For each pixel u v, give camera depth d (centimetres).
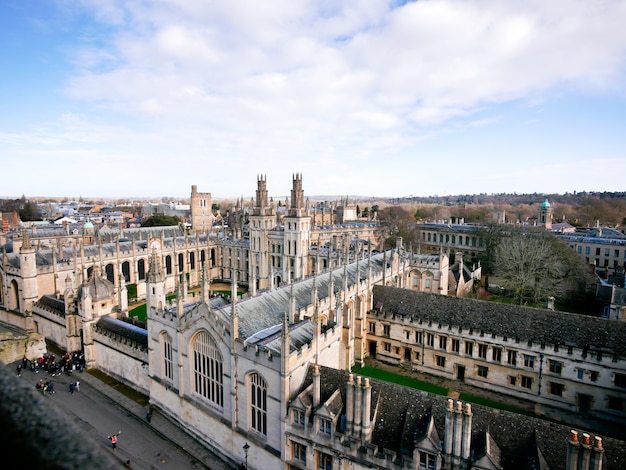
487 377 7006
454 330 7269
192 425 5797
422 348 7688
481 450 3772
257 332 5603
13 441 716
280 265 13462
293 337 5422
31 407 814
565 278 12019
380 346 8250
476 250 17375
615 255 15150
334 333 5878
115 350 7388
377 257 10512
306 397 4591
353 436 4197
